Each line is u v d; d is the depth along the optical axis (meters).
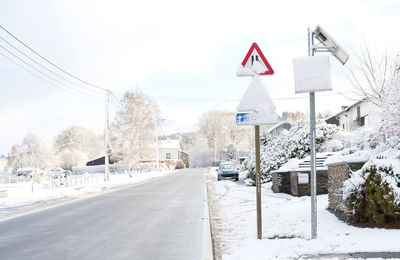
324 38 6.26
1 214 11.95
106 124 34.62
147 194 18.83
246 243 6.42
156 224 9.59
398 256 5.00
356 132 11.12
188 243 7.25
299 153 19.94
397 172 6.55
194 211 12.09
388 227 6.62
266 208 11.36
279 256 5.33
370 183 7.05
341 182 8.87
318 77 6.14
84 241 7.50
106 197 17.73
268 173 22.47
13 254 6.44
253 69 6.68
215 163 91.62
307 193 13.97
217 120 107.31
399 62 9.20
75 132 99.25
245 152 87.38
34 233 8.47
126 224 9.61
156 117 60.97
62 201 16.16
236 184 25.02
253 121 6.60
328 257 5.18
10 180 41.00
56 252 6.54
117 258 6.10
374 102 9.20
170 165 81.00
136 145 57.59
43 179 34.75
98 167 69.81
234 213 10.88
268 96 6.59
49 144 65.31
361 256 5.11
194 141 125.44
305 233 6.98
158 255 6.28
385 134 8.37
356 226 7.14
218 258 5.73
